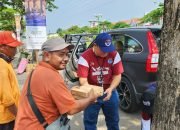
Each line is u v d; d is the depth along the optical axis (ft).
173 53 7.85
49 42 8.12
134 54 19.24
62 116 8.36
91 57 11.95
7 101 10.05
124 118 19.40
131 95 19.42
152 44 18.38
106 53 11.83
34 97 8.04
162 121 8.27
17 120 8.36
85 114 12.39
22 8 79.41
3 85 10.01
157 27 19.63
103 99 11.80
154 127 8.60
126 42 20.24
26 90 8.23
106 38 11.41
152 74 18.10
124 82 20.03
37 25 18.94
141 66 18.56
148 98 10.29
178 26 7.72
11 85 10.34
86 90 9.00
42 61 8.34
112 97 12.46
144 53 18.52
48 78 7.96
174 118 8.02
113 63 12.16
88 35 28.40
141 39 19.02
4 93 10.02
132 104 19.52
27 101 8.11
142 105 10.59
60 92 7.97
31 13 18.80
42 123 8.06
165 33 8.02
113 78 12.34
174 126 8.04
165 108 8.16
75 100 8.63
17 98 10.47
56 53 8.09
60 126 8.31
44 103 8.00
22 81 26.21
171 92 7.98
